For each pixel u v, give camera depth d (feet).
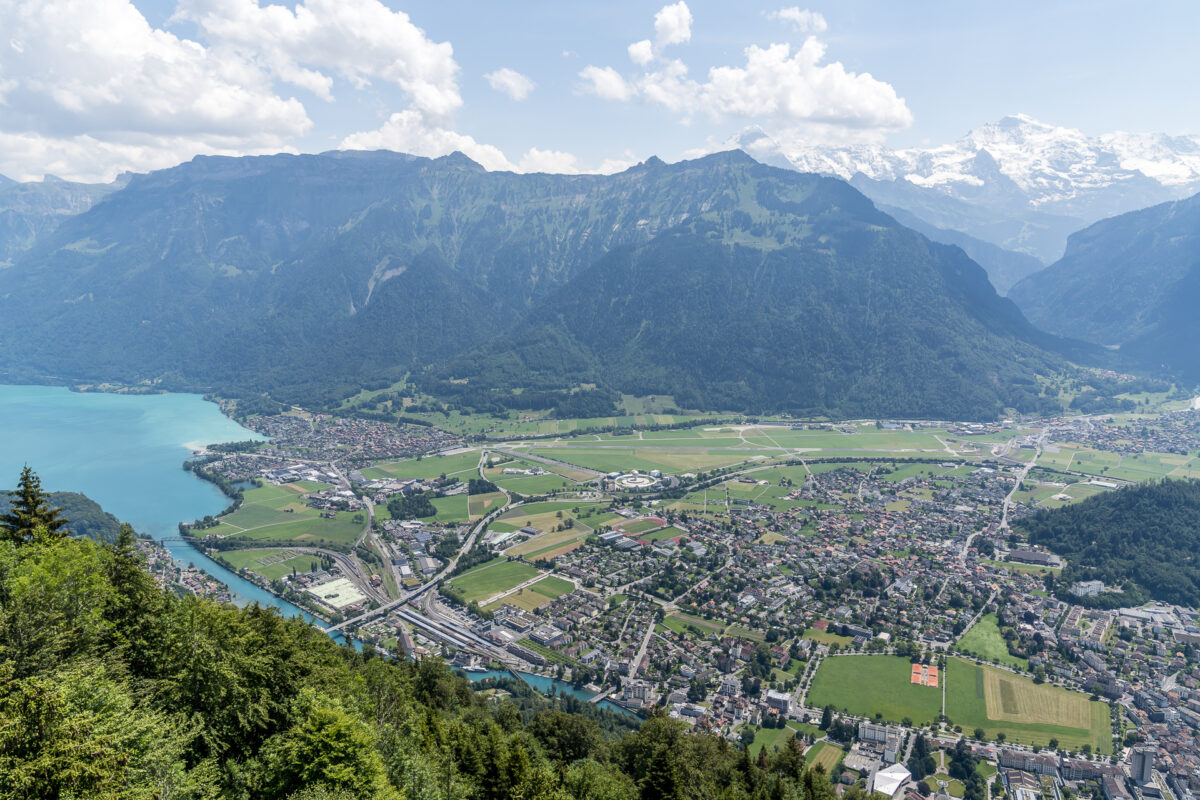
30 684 216.74
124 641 301.02
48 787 205.98
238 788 279.08
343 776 275.59
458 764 377.50
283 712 328.70
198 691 300.40
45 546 327.88
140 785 226.99
